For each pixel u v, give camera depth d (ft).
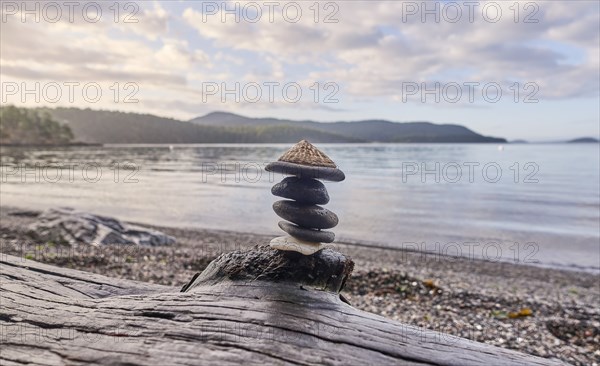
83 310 9.21
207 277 10.39
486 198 110.01
